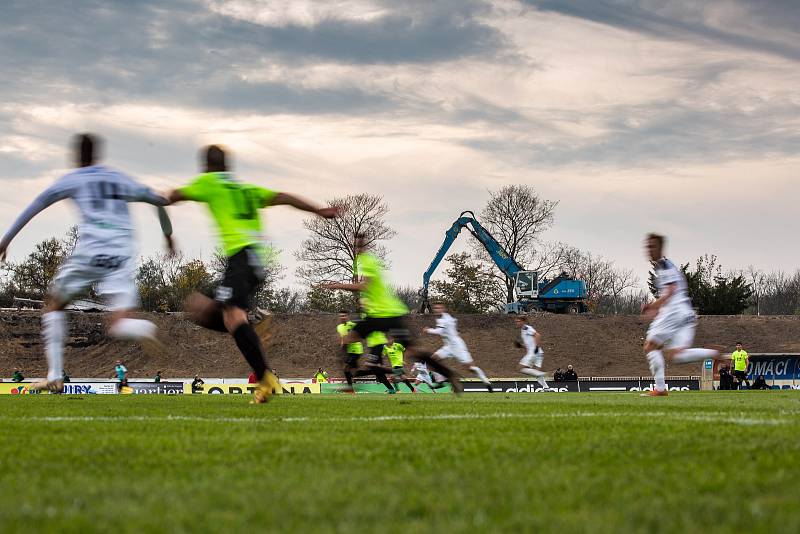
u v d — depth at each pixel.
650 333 17.95
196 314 10.99
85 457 4.77
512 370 65.50
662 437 5.82
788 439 5.67
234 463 4.51
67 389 41.34
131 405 11.35
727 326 73.62
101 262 11.02
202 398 15.23
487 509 3.18
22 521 3.02
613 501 3.34
